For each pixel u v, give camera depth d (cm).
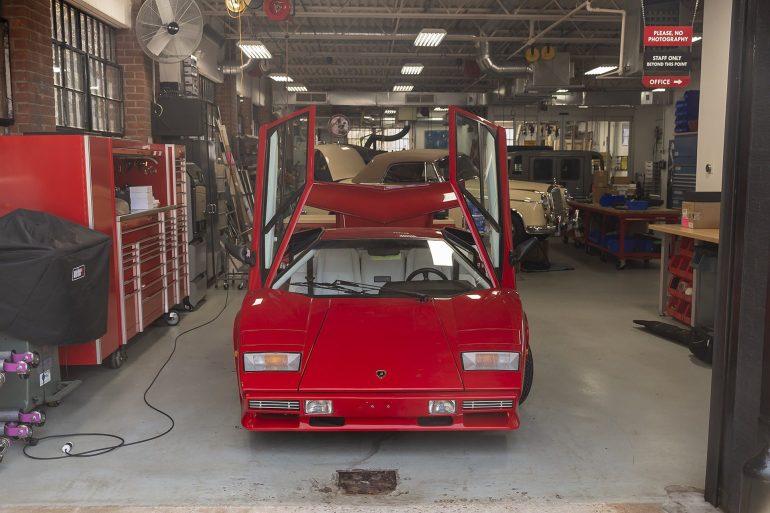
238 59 1644
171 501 304
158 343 593
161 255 613
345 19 1535
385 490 315
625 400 445
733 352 274
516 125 2473
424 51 1947
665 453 359
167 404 437
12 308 367
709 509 285
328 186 448
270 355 330
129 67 950
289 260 445
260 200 394
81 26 842
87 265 408
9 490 316
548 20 1457
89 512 285
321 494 311
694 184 927
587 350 571
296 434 384
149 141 959
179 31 790
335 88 2827
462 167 458
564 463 346
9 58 640
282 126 395
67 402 441
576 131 2452
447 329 353
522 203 1018
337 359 332
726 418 280
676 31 880
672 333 601
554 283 915
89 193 452
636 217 1020
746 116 264
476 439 377
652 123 2378
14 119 648
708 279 597
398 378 324
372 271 432
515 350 335
